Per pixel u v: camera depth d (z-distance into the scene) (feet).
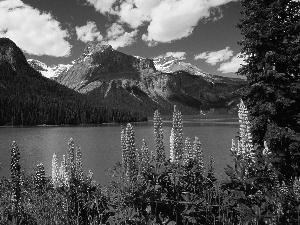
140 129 448.24
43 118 593.83
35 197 24.50
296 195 18.60
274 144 48.34
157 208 17.06
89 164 147.84
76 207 21.22
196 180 18.90
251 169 17.35
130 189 16.61
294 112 51.90
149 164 18.37
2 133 369.91
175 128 21.52
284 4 50.88
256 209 15.76
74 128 488.02
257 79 51.60
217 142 244.63
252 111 51.70
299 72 52.31
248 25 52.24
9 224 19.04
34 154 185.88
